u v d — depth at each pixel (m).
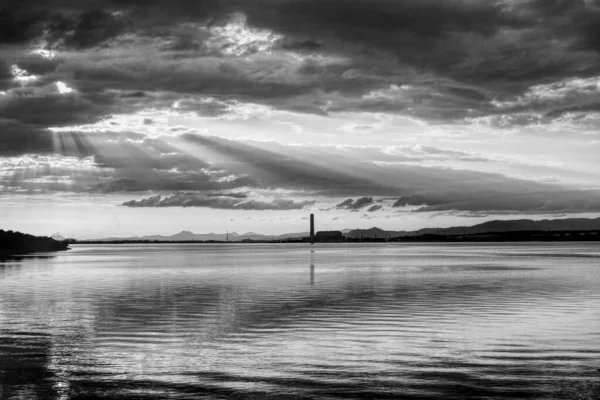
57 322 36.59
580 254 195.25
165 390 21.22
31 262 131.00
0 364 25.14
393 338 30.77
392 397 20.39
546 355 26.58
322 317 38.50
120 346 28.80
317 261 138.38
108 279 75.19
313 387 21.55
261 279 75.19
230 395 20.64
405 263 124.44
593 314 39.59
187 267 108.56
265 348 28.23
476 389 21.27
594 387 21.45
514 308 43.00
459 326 34.62
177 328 34.16
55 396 20.61
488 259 148.50
